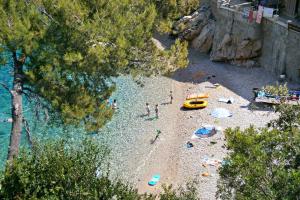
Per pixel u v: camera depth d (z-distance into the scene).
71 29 24.80
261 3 58.62
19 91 25.55
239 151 16.50
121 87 54.41
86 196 16.75
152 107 49.94
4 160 37.62
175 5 30.77
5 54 25.00
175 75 57.56
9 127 43.75
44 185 16.94
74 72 25.70
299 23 54.22
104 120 27.25
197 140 42.69
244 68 58.41
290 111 18.23
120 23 25.77
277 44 54.53
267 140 16.36
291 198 13.77
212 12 64.94
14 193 16.92
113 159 40.09
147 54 27.88
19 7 24.50
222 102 49.88
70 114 24.97
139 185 36.84
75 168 17.31
